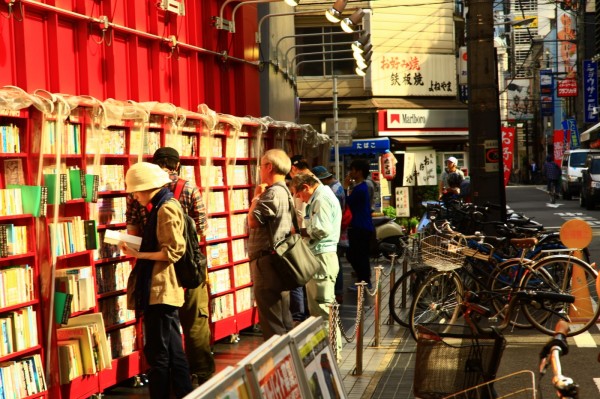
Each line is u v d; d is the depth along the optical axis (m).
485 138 15.77
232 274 11.38
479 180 15.82
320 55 35.06
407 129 35.28
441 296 11.35
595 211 37.25
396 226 21.38
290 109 21.69
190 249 7.91
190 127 10.57
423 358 5.62
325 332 4.67
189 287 7.97
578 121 64.12
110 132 8.98
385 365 9.70
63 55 9.55
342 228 15.54
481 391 5.52
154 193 7.89
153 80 11.66
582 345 10.66
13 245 7.29
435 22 36.50
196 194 8.57
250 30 15.90
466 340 5.58
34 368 7.40
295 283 8.96
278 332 9.05
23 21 8.77
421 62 36.19
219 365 9.92
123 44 10.89
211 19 13.84
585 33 58.25
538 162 92.00
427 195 35.34
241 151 12.12
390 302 11.90
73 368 7.80
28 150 7.54
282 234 9.05
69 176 8.00
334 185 14.94
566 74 67.62
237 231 11.70
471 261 12.08
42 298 7.59
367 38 22.23
